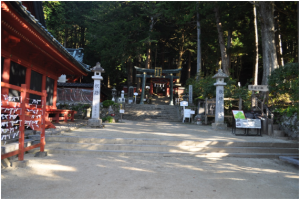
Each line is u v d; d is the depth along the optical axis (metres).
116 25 26.27
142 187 3.75
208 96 14.82
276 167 5.46
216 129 10.42
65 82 24.45
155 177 4.31
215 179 4.30
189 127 11.64
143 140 6.84
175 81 35.34
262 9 13.95
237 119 8.74
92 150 6.14
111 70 32.53
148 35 27.77
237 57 29.34
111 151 6.14
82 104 17.03
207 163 5.52
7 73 6.77
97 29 27.20
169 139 7.04
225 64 19.44
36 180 3.93
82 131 8.45
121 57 27.00
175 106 21.27
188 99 18.20
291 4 15.82
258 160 6.07
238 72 35.25
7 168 4.45
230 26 19.62
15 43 6.61
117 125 11.74
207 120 13.97
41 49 7.61
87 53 36.62
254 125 8.70
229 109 13.15
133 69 40.94
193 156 6.20
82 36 38.84
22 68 8.01
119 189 3.63
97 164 5.11
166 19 30.12
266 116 9.68
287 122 9.03
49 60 9.63
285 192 3.75
